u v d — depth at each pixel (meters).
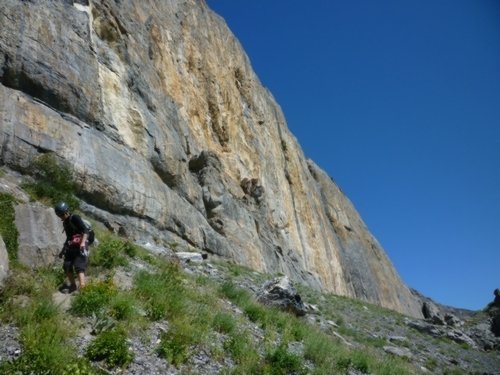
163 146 27.39
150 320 8.64
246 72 54.03
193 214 28.91
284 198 52.12
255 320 12.34
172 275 11.66
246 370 8.03
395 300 77.81
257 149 48.41
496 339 36.09
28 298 7.88
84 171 19.03
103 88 23.20
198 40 42.41
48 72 19.44
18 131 16.78
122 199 21.19
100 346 6.77
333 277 58.69
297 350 10.91
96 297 8.05
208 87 40.78
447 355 24.41
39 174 16.73
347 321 24.06
